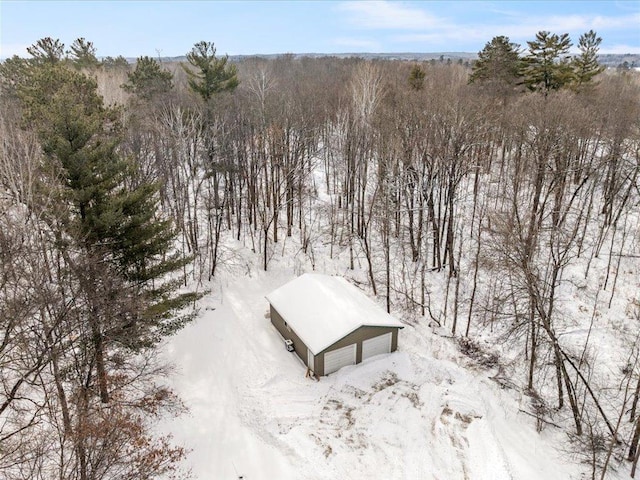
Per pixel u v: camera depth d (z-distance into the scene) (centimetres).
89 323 1584
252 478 1730
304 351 2348
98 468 1472
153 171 3097
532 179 3303
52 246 1669
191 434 1895
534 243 2091
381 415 2005
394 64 7638
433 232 3159
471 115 3050
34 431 1559
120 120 3164
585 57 4659
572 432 1936
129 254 1848
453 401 2064
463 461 1756
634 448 1761
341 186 4069
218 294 2925
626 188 3400
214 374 2252
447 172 3297
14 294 1352
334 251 3488
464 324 2725
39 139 1756
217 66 3956
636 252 3044
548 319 1920
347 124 3575
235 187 3766
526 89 4881
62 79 2706
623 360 2312
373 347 2372
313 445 1850
